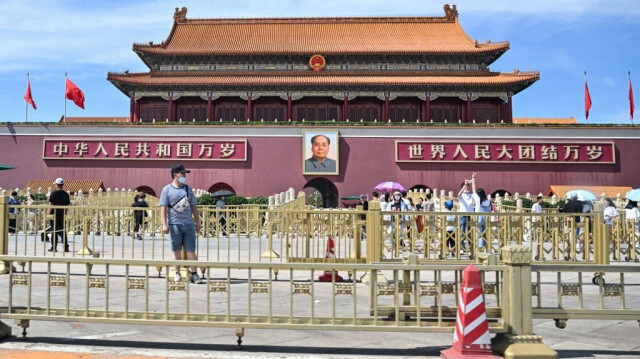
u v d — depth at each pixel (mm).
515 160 53625
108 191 40219
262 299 11977
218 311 10609
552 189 52125
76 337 8812
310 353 7984
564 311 8070
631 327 9922
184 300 11672
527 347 7406
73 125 54969
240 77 61594
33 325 9656
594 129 53562
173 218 13375
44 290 12664
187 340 8703
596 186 53062
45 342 8430
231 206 31281
